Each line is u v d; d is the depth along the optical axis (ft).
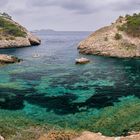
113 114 110.01
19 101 131.34
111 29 333.21
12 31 465.06
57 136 58.59
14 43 424.87
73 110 117.60
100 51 302.66
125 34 316.19
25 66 232.94
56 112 115.85
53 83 167.12
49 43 533.55
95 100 131.03
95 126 99.30
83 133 57.82
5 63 246.06
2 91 149.28
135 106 118.52
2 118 106.42
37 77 186.09
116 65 235.81
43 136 61.26
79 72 203.72
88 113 113.50
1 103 128.57
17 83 168.14
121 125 98.37
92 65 235.81
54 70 213.05
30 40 470.80
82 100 131.44
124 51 289.53
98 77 184.96
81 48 331.57
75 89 152.25
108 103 126.00
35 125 98.89
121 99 132.26
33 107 122.42
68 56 297.33
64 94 142.00
